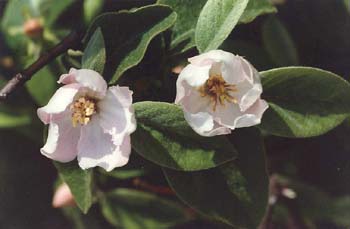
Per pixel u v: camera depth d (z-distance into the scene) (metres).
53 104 0.33
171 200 0.48
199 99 0.34
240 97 0.34
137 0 0.43
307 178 0.48
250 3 0.37
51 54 0.37
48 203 0.51
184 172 0.35
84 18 0.44
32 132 0.49
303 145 0.47
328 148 0.48
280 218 0.48
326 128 0.34
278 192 0.47
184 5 0.36
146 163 0.40
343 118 0.34
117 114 0.34
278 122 0.34
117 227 0.50
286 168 0.48
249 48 0.43
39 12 0.46
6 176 0.50
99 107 0.34
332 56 0.47
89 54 0.34
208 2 0.34
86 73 0.33
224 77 0.32
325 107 0.34
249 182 0.34
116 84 0.36
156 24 0.35
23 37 0.46
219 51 0.33
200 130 0.32
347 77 0.47
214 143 0.33
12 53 0.47
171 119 0.33
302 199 0.48
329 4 0.47
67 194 0.45
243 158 0.34
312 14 0.47
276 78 0.34
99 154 0.34
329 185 0.48
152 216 0.48
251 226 0.35
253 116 0.32
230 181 0.35
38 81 0.44
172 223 0.48
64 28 0.46
